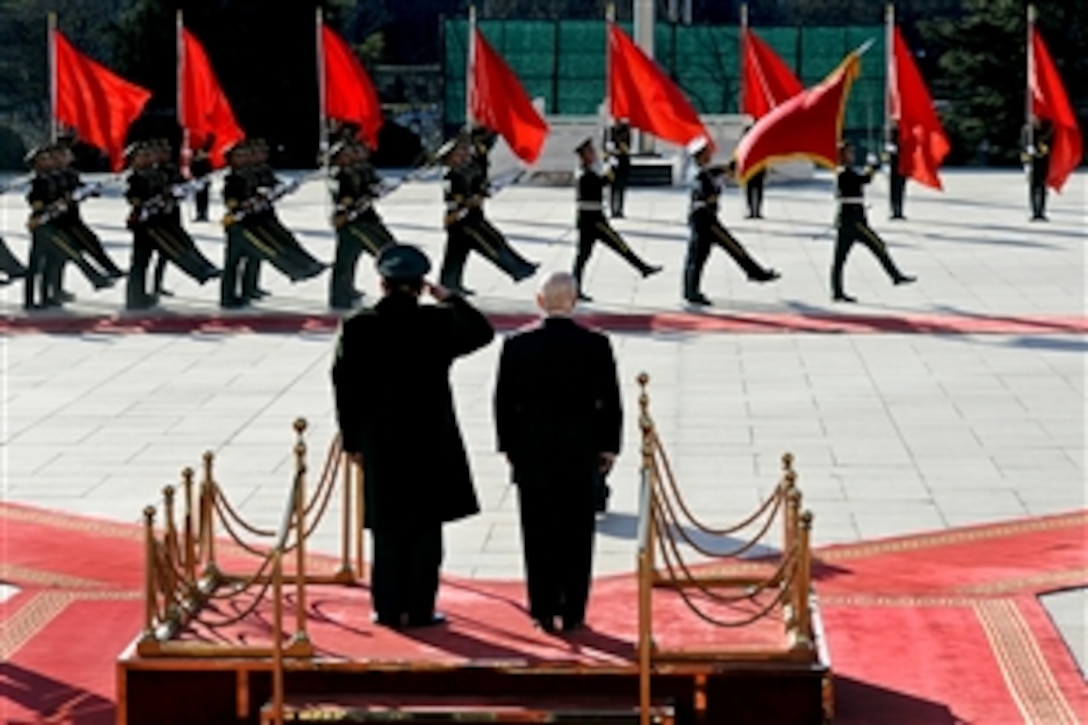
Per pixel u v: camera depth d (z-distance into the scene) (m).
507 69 44.69
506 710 16.25
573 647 17.25
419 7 123.56
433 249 53.78
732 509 24.69
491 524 24.06
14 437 29.45
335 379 17.89
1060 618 20.05
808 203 67.50
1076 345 37.00
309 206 67.62
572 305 18.02
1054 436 28.86
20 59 102.56
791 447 28.30
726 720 16.66
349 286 42.25
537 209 65.62
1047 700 17.66
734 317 40.75
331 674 16.73
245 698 16.80
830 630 19.66
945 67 96.50
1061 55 94.25
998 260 50.56
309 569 21.12
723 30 92.44
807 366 34.94
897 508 24.67
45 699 17.86
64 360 36.28
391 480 17.72
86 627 19.98
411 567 17.89
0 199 70.88
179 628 17.59
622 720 16.17
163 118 90.94
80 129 44.09
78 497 25.69
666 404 31.58
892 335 38.34
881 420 30.16
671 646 16.95
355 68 49.38
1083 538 23.06
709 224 41.97
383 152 89.88
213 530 20.48
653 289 45.03
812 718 16.61
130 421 30.58
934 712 17.36
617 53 46.62
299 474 16.67
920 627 19.75
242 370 35.03
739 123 74.88
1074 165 56.28
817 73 92.69
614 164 61.53
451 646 17.31
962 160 96.50
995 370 34.44
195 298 44.25
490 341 18.22
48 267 42.19
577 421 17.66
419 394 17.80
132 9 99.12
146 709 16.84
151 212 41.88
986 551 22.58
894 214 61.53
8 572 22.06
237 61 90.50
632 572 21.58
